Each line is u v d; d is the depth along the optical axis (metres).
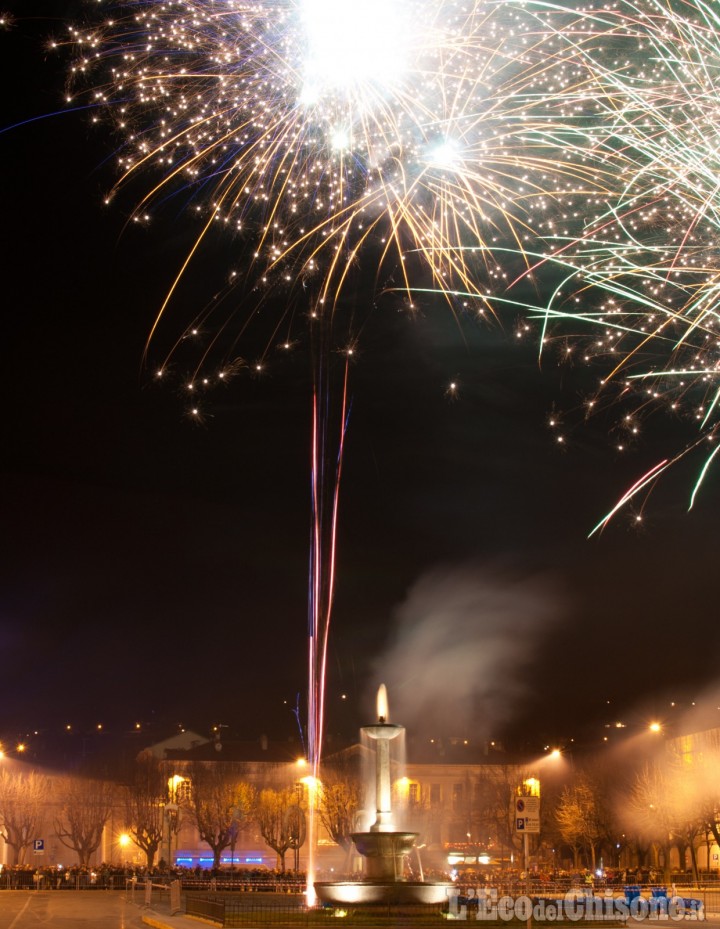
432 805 108.06
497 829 97.12
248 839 103.44
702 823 72.25
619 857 87.94
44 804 93.06
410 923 30.72
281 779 102.88
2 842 96.94
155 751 112.19
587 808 84.12
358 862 40.72
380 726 36.34
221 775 97.62
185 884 63.41
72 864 98.69
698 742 84.88
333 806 92.62
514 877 62.66
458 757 112.81
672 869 85.31
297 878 69.50
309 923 31.22
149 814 91.25
